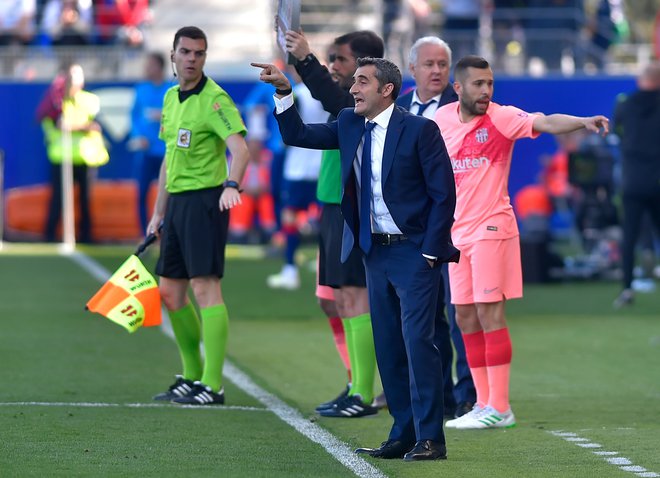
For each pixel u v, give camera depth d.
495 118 26.42
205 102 28.84
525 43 79.19
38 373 32.78
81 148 71.38
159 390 30.83
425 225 22.33
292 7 25.97
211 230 29.16
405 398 23.09
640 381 33.78
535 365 36.56
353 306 28.50
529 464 22.47
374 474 21.28
